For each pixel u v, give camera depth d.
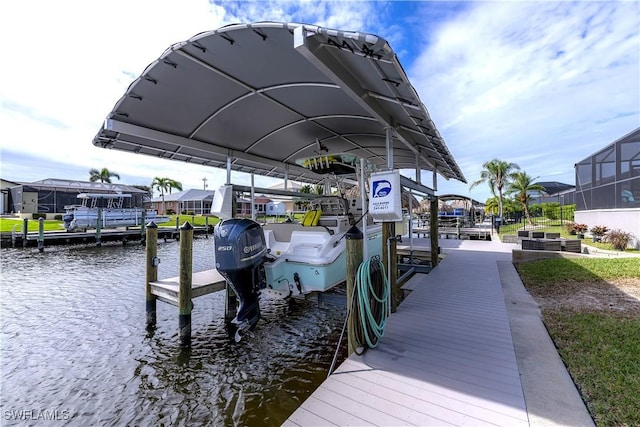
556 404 2.00
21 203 26.84
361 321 2.75
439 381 2.29
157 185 41.22
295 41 2.17
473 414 1.92
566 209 17.84
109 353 3.96
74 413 2.86
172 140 4.57
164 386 3.25
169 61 2.97
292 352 3.96
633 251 8.76
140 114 3.94
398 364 2.56
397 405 2.04
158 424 2.71
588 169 12.55
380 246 5.64
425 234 14.66
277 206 9.91
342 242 4.52
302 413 1.99
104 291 6.92
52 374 3.48
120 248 15.19
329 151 5.93
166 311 5.45
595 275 5.70
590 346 2.87
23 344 4.22
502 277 5.86
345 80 2.63
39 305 5.89
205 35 2.54
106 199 19.09
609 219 10.62
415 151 5.10
